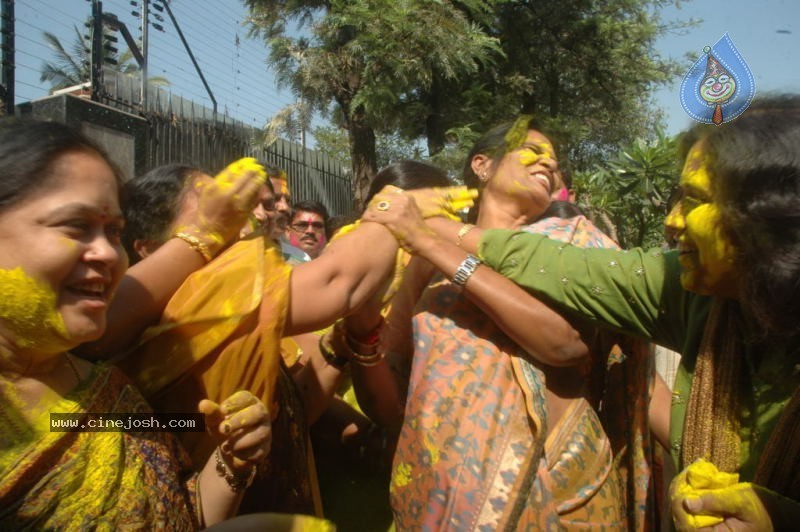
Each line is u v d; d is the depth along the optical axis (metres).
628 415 1.86
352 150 9.20
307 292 1.49
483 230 1.82
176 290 1.45
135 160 5.82
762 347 1.38
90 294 1.16
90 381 1.22
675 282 1.59
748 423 1.37
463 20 7.98
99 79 5.98
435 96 9.57
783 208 1.16
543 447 1.64
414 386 1.77
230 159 7.57
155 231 1.76
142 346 1.42
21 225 1.09
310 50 8.62
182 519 1.24
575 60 11.26
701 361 1.43
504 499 1.57
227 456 1.30
